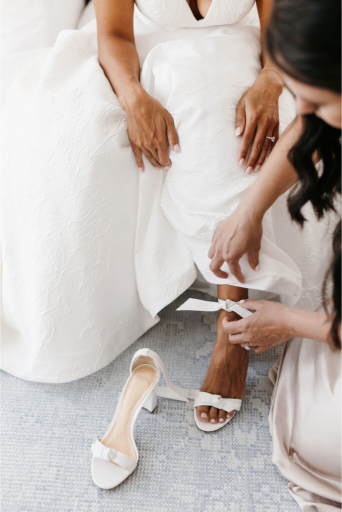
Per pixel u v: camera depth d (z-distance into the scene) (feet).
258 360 3.98
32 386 3.80
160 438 3.41
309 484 2.93
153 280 3.83
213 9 3.65
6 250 3.59
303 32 1.54
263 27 3.83
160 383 3.78
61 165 3.41
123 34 3.71
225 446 3.36
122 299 3.81
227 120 3.32
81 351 3.70
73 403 3.66
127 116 3.45
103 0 3.67
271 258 3.34
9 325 3.88
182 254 3.83
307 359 3.28
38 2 4.83
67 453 3.32
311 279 3.69
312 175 2.54
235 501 3.04
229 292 3.50
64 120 3.44
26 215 3.50
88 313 3.60
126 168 3.56
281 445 3.11
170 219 3.62
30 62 4.24
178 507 3.02
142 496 3.08
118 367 3.95
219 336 3.62
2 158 3.56
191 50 3.54
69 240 3.45
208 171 3.35
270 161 2.96
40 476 3.19
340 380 2.97
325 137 2.36
